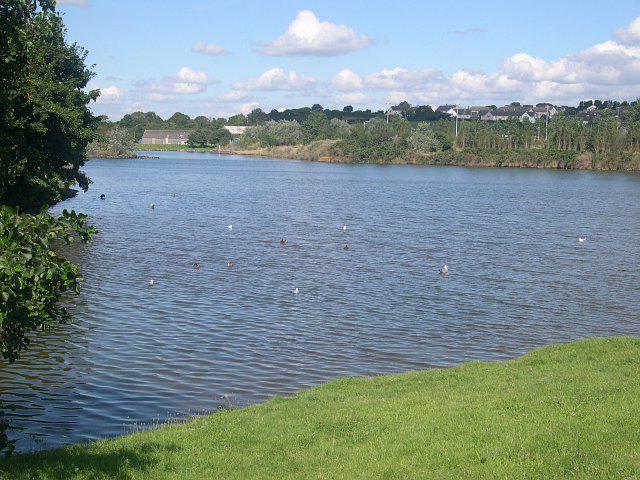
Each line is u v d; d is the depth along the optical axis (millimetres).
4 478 12039
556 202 85938
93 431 17875
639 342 23219
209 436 14641
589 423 13719
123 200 79812
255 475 12281
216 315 29703
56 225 12664
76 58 58875
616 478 11086
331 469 12391
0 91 19172
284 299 32938
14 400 19875
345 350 25391
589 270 41688
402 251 47656
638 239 55000
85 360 23484
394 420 15094
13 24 16781
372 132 198750
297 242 50906
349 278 38125
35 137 42844
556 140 176750
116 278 36375
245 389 21266
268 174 136000
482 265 42875
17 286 11484
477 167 173000
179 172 137625
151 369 22812
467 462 12211
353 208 76312
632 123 171500
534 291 35812
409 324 29109
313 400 18031
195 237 52094
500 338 27406
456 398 16781
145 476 12297
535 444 12719
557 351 22516
